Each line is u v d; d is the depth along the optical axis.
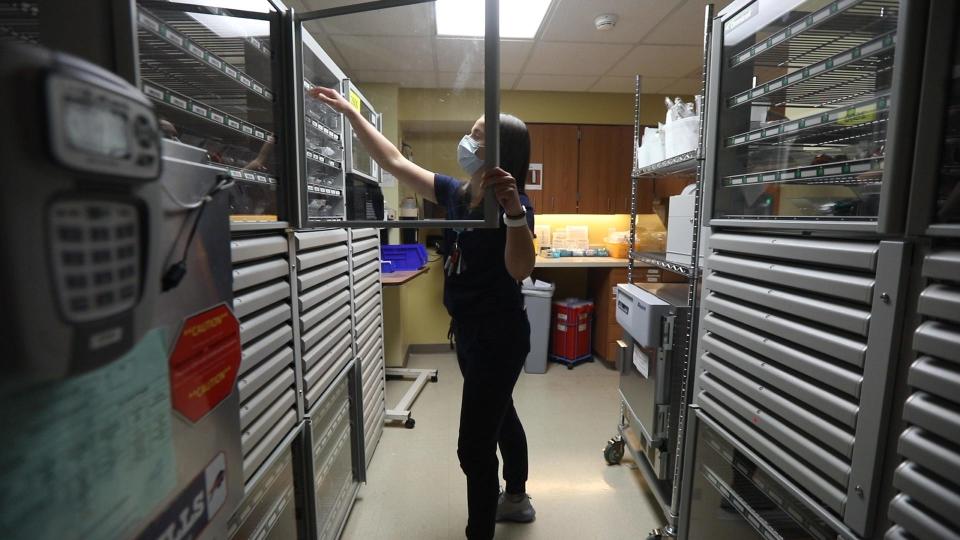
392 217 1.53
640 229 3.51
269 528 1.03
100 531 0.41
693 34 2.70
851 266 0.78
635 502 1.84
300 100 1.11
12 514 0.33
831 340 0.82
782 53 1.16
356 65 1.39
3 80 0.29
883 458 0.73
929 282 0.67
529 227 1.27
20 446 0.33
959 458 0.61
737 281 1.10
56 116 0.31
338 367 1.50
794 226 0.92
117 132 0.36
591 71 3.33
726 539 1.21
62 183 0.33
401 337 3.34
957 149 0.65
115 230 0.38
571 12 2.45
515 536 1.64
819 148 1.08
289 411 1.12
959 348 0.61
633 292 1.90
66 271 0.34
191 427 0.55
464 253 1.32
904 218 0.69
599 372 3.48
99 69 0.36
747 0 1.07
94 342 0.37
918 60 0.66
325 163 1.42
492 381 1.32
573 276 4.10
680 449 1.50
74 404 0.38
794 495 0.92
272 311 1.01
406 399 2.72
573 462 2.14
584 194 3.82
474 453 1.36
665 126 1.75
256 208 1.07
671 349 1.67
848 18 0.93
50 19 0.47
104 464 0.41
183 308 0.52
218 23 0.94
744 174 1.20
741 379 1.07
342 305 1.56
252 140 1.07
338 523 1.55
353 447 1.81
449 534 1.65
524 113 3.81
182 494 0.53
